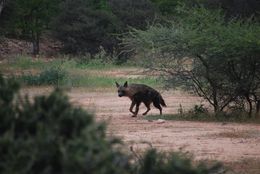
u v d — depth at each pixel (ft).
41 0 336.90
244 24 121.29
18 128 23.36
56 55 328.70
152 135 91.91
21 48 336.29
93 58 312.29
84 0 331.98
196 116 117.19
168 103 151.33
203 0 214.07
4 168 21.38
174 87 122.01
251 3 206.28
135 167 27.45
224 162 68.13
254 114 118.93
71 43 321.73
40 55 325.01
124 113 127.03
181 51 116.37
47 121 23.13
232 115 117.91
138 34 121.29
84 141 21.62
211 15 120.37
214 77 117.29
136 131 96.37
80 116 23.15
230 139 88.69
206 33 114.73
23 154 21.40
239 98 119.55
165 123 108.47
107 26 320.50
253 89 116.37
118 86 120.98
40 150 21.61
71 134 22.82
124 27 321.52
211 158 70.85
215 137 90.48
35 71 240.94
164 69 120.37
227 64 115.85
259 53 113.09
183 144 82.17
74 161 20.76
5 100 24.16
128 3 328.90
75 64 269.03
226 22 136.15
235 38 112.06
